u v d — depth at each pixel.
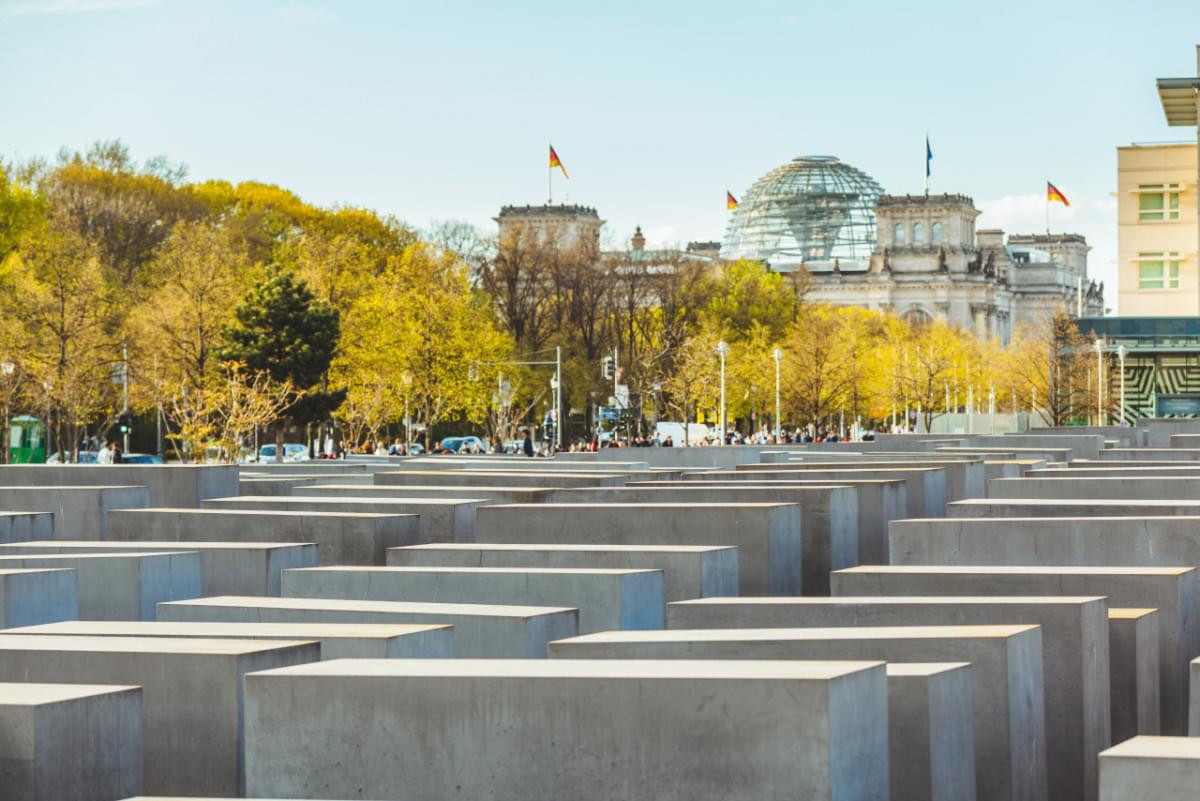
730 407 116.75
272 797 11.45
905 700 11.88
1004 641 13.21
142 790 12.12
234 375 74.00
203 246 88.31
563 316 118.19
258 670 13.05
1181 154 96.62
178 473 33.97
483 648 15.36
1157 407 96.81
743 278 141.00
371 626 14.53
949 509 23.17
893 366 133.50
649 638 13.50
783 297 141.38
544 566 19.72
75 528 29.58
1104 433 66.50
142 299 92.19
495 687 11.00
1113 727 15.84
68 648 13.21
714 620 15.56
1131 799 9.59
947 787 12.17
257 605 16.23
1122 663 15.81
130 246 112.31
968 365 147.38
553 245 126.31
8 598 17.94
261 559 20.88
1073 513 22.70
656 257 133.75
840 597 16.83
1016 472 35.72
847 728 10.49
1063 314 102.44
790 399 121.06
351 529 24.06
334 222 128.25
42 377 75.50
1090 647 14.98
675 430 105.62
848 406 131.50
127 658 13.09
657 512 22.38
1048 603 14.84
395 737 11.22
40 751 11.12
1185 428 65.56
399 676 11.23
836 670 10.66
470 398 93.06
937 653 13.27
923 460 40.34
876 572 17.28
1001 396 152.12
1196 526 19.58
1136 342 96.31
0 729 11.16
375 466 44.66
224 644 13.38
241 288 89.69
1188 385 96.00
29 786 11.11
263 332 78.00
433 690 11.14
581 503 26.61
